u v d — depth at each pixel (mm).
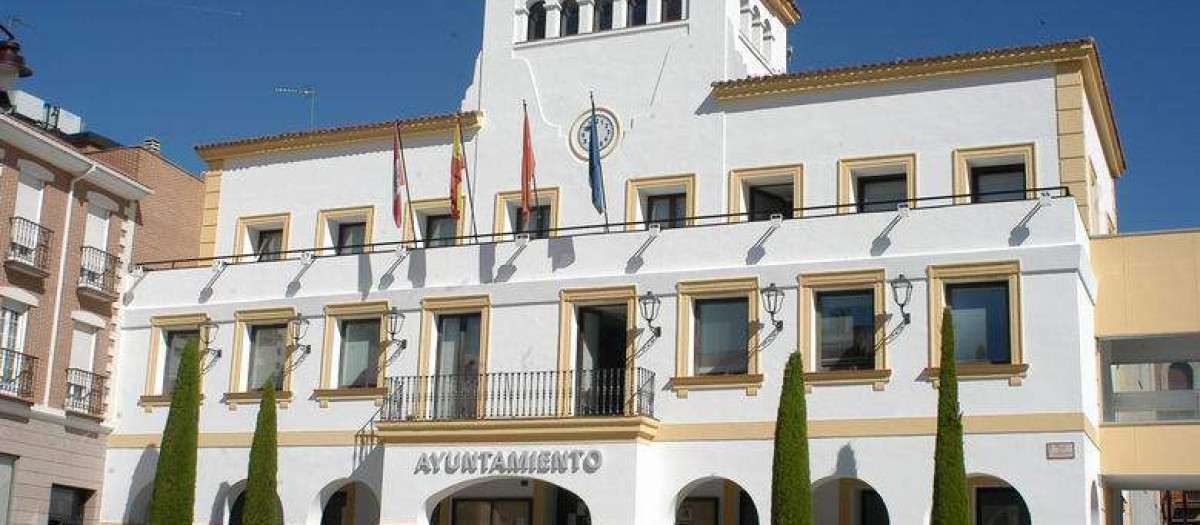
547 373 28562
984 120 28656
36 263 31078
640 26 32281
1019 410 25047
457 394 29328
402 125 33688
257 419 29156
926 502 25266
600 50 32562
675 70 31641
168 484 29016
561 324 28797
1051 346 25062
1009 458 24922
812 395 26516
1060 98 28172
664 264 28297
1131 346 27922
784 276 27203
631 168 31453
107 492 32531
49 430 31062
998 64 28625
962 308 26078
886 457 25719
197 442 30000
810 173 29844
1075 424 24578
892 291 26375
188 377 29703
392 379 29906
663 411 27547
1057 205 25641
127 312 33656
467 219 32781
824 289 26953
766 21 35500
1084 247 26547
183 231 36188
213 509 31188
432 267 30484
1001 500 27234
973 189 29047
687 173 30906
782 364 26859
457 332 30078
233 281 32594
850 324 26828
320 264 31688
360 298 30953
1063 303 25156
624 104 31969
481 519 30688
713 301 27922
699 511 29016
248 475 28531
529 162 30812
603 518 26594
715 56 31375
